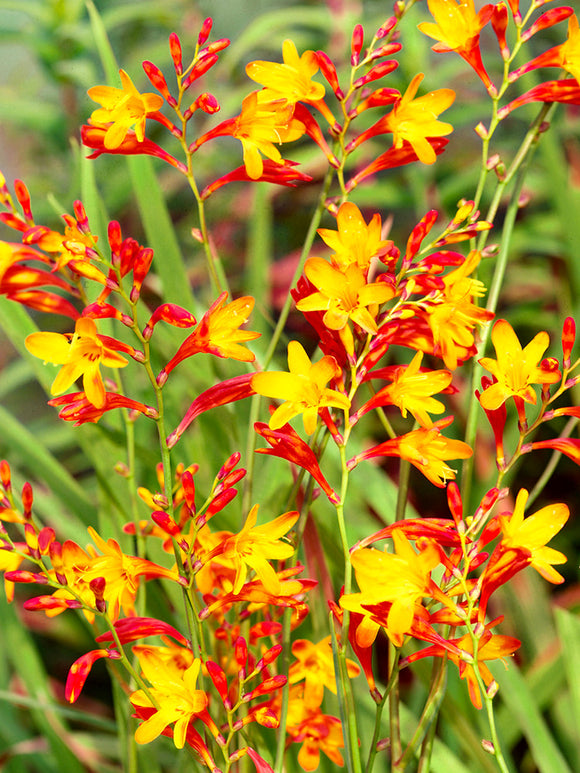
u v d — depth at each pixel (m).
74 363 0.96
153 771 1.24
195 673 0.97
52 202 1.20
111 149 1.02
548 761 1.20
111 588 1.00
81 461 2.18
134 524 1.10
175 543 0.98
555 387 1.67
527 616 1.38
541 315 2.09
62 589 0.99
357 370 1.01
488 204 2.19
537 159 2.13
